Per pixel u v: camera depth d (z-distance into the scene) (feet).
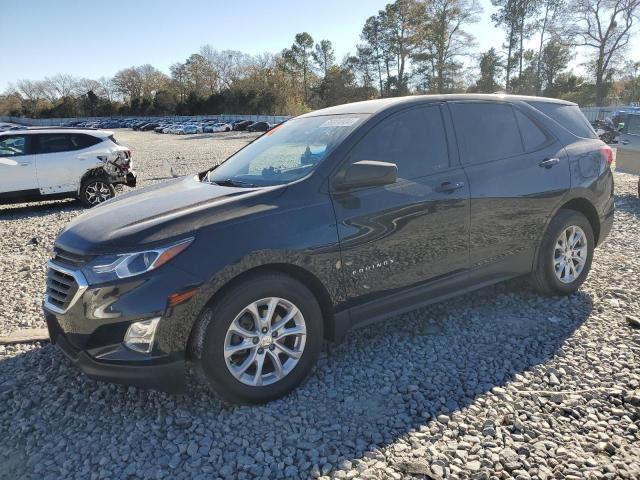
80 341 9.29
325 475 8.09
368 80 260.62
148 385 9.19
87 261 9.31
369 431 9.15
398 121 12.02
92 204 36.76
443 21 223.10
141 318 8.90
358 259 10.82
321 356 12.01
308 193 10.48
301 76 306.14
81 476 8.27
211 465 8.43
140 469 8.36
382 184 10.62
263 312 9.97
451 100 13.08
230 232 9.54
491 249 13.11
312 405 10.01
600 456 8.37
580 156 14.87
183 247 9.22
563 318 13.65
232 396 9.67
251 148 14.10
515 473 8.00
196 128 196.34
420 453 8.51
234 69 344.90
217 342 9.34
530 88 213.87
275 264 9.95
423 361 11.64
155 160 74.74
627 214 27.04
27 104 368.89
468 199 12.41
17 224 30.78
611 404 9.78
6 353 12.83
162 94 334.85
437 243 12.03
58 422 9.78
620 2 171.73
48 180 34.88
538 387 10.40
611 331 12.78
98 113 359.87
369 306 11.24
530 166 13.73
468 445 8.68
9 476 8.37
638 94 192.13
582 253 15.08
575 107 16.14
